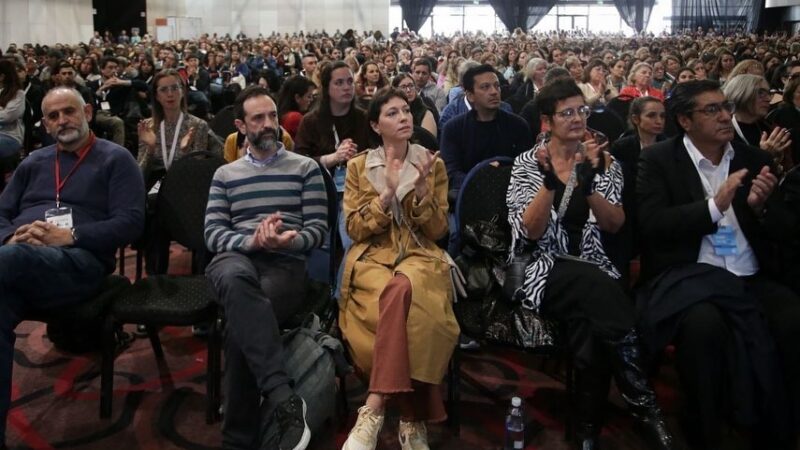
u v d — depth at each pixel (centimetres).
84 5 2261
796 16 2531
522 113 455
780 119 380
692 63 751
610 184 246
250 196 258
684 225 235
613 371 226
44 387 276
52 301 239
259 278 239
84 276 247
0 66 545
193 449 232
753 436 232
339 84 351
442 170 257
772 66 869
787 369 219
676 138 255
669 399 268
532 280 235
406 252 242
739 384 217
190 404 263
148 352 310
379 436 243
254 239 238
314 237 252
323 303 257
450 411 244
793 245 240
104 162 272
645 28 3216
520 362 303
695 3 3111
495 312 240
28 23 1973
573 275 226
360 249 248
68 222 259
